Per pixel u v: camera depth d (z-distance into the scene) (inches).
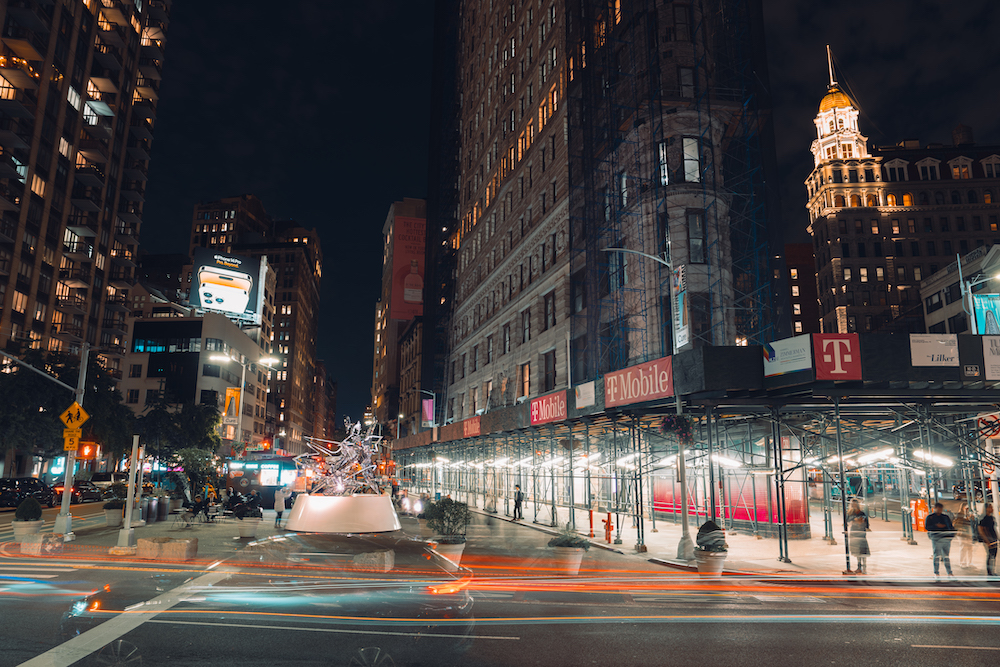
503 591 512.1
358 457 302.0
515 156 2234.3
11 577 525.0
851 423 879.1
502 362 2165.4
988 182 3747.5
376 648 209.8
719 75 1438.2
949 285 2485.2
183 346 3582.7
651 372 753.6
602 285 1513.3
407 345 4458.7
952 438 861.2
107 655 241.9
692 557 688.4
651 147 1346.0
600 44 1606.8
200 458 1385.3
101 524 1104.8
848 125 4020.7
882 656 329.7
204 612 220.7
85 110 2901.1
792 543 882.1
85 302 2812.5
